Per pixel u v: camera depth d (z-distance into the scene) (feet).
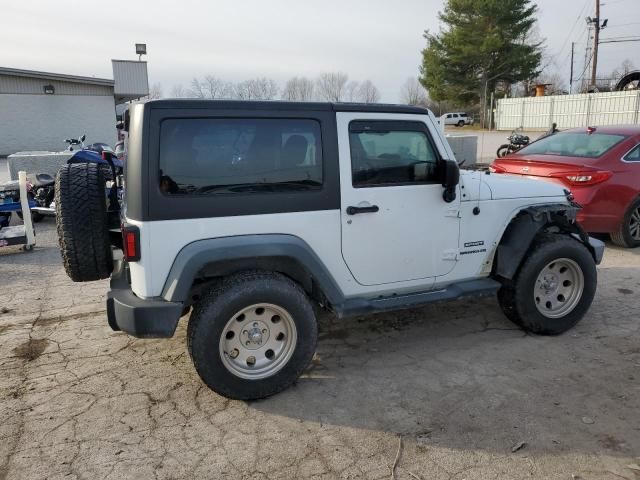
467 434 10.15
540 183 15.02
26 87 84.43
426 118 12.66
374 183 12.16
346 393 11.69
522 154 25.32
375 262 12.44
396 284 12.88
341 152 11.69
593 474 9.04
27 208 24.25
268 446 9.83
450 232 13.21
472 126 143.95
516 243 13.84
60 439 10.02
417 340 14.42
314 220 11.56
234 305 10.70
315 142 11.48
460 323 15.53
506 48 138.72
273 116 11.06
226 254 10.62
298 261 11.31
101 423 10.53
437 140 12.77
